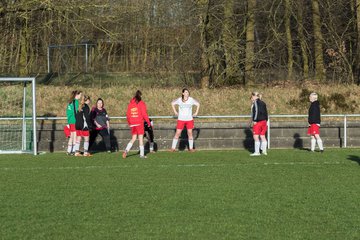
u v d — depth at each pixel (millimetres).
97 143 39844
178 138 38812
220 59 55344
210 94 48969
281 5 61750
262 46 58812
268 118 40281
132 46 66562
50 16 54719
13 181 24594
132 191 21984
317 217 17562
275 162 31453
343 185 23344
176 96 48469
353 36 62688
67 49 68625
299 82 56844
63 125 41219
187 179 25031
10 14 51500
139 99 33906
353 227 16359
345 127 41219
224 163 31062
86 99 35781
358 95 49438
